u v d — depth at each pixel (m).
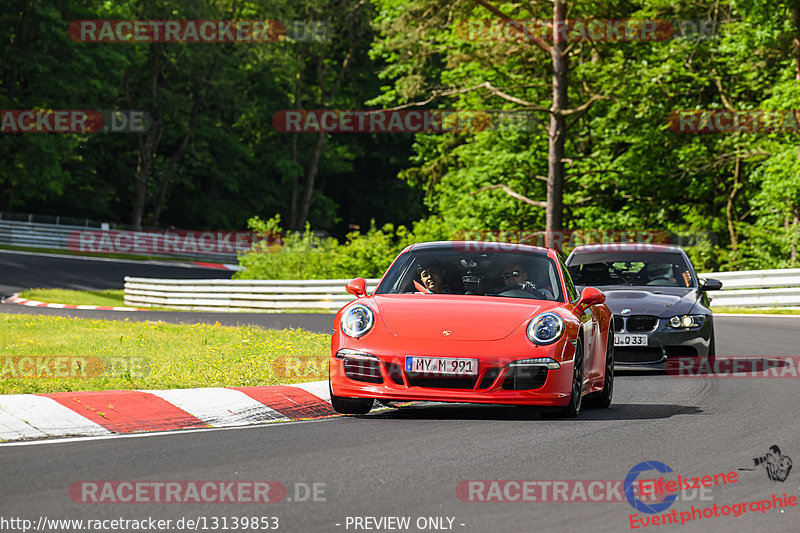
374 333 33.69
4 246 192.12
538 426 32.34
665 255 55.81
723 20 126.31
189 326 65.81
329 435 30.00
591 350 36.59
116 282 156.38
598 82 126.88
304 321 85.88
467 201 143.75
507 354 32.84
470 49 129.12
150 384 37.78
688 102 134.00
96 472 23.98
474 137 148.12
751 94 134.75
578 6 126.06
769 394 41.44
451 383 32.84
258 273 129.25
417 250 39.03
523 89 137.88
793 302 93.88
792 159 114.31
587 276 54.81
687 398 40.44
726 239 139.75
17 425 30.02
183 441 28.72
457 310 34.44
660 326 49.41
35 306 103.44
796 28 117.94
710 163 128.50
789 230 118.94
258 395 36.38
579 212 141.25
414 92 135.62
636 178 134.12
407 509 20.67
